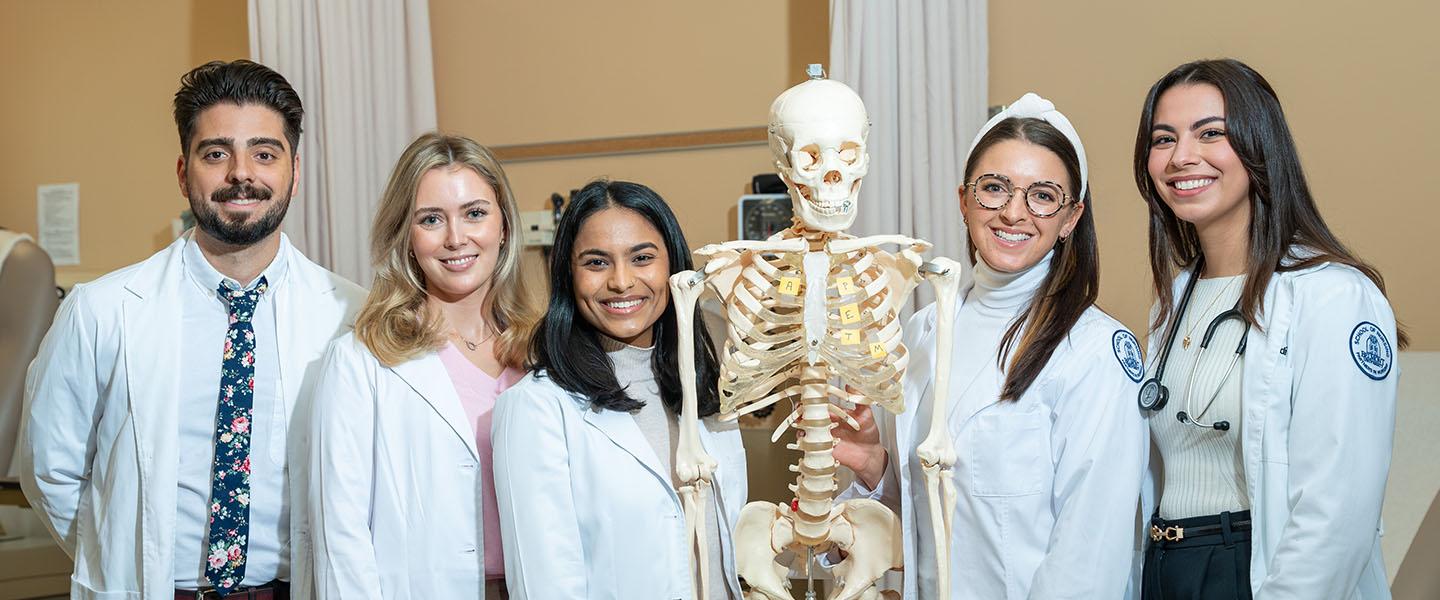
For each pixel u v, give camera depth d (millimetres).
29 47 4059
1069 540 1436
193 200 1618
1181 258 1696
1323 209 2844
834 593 1534
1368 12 2791
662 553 1437
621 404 1459
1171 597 1538
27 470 1683
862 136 1376
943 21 2855
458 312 1642
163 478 1579
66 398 1642
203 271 1673
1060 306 1526
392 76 3330
